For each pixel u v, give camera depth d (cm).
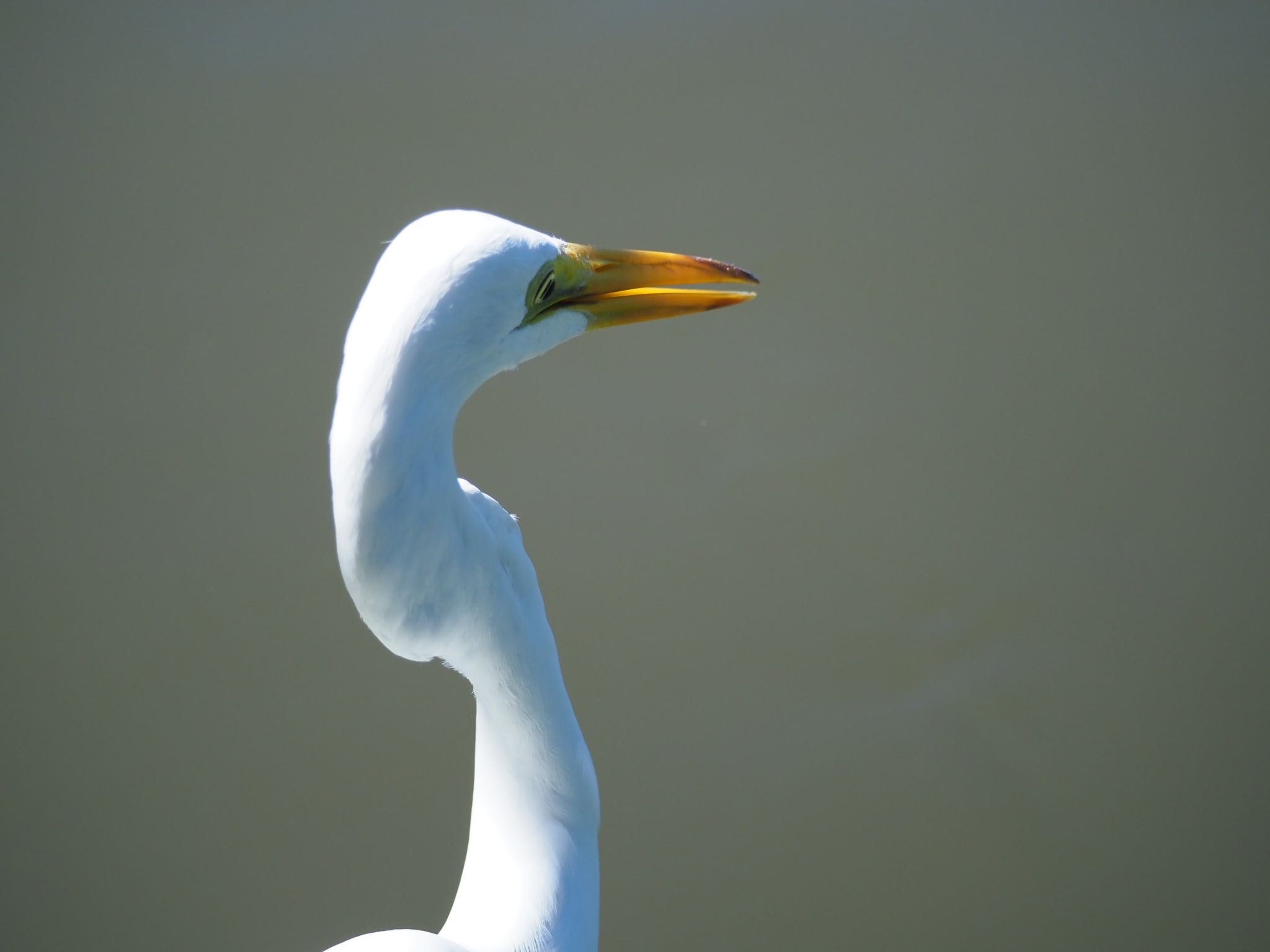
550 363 1157
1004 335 1154
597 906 434
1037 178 1259
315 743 940
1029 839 884
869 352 1149
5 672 984
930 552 1028
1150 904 847
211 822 902
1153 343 1141
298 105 1343
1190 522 1034
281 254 1229
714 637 986
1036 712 941
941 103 1323
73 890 869
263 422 1123
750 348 1162
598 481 1080
